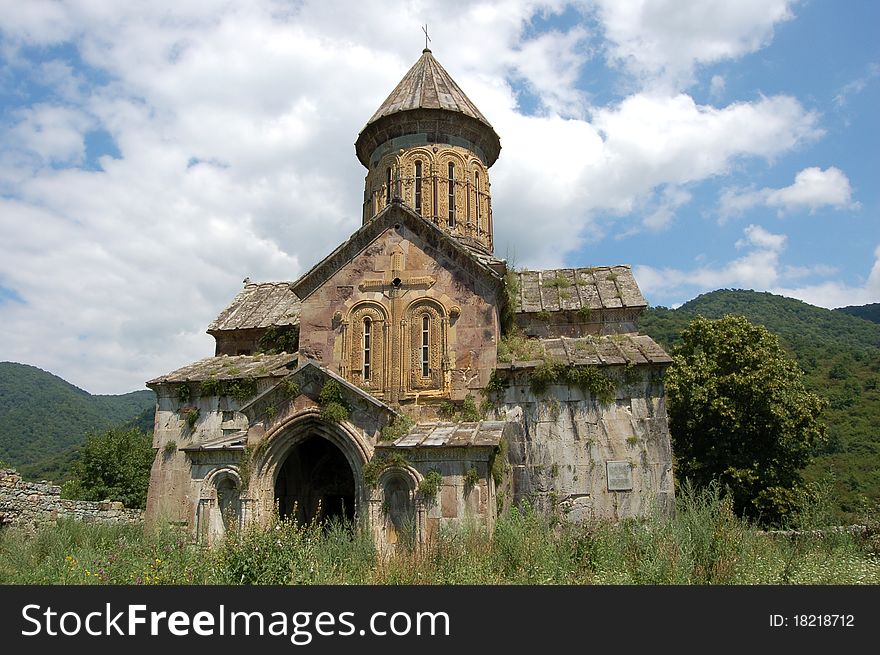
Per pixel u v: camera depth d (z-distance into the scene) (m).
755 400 26.72
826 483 16.62
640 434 17.19
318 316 19.00
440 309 18.38
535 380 17.78
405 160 22.59
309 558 12.21
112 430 44.34
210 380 20.06
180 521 17.11
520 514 16.48
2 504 19.31
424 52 25.52
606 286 21.81
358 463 15.31
